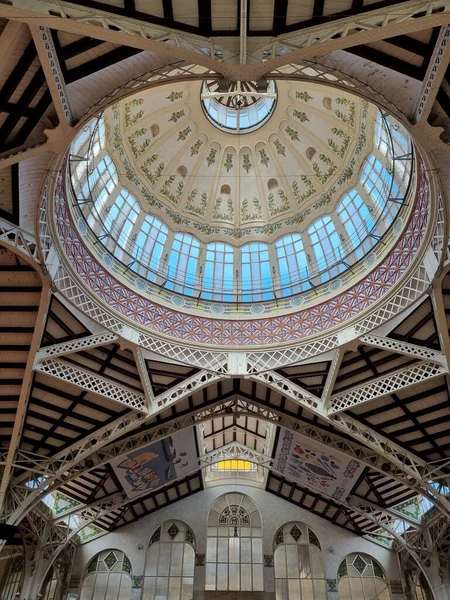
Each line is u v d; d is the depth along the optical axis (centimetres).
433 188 1410
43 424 2084
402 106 1085
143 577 2945
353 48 1059
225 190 2750
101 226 2044
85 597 2889
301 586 2922
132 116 2380
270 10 917
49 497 2678
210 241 2597
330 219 2406
